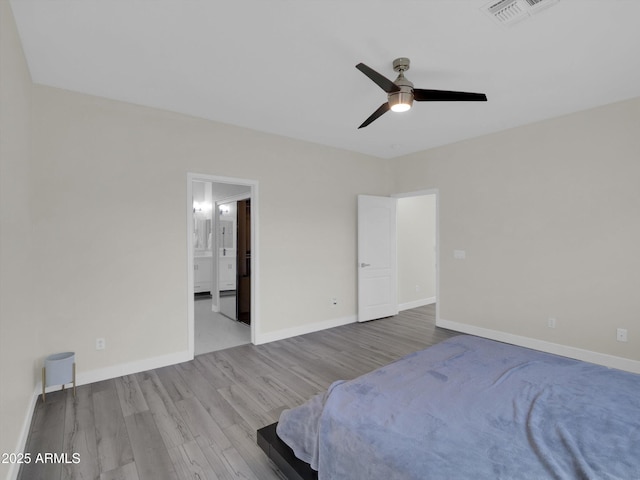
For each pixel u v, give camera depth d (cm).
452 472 106
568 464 108
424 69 255
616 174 316
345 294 486
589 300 334
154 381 290
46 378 250
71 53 230
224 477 175
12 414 176
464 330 439
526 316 380
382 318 518
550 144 359
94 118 293
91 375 287
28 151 247
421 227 618
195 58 239
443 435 126
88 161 288
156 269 321
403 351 369
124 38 215
